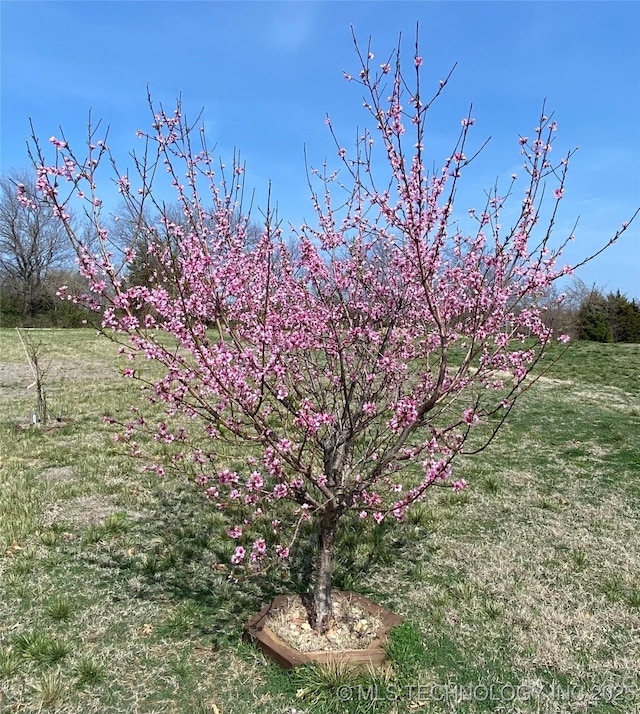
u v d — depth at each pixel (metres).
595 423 10.57
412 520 5.92
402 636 3.71
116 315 3.21
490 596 4.51
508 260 3.41
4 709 3.20
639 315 32.53
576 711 3.29
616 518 6.08
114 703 3.29
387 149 2.99
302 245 3.73
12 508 5.81
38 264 39.84
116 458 7.54
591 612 4.30
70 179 2.96
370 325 3.87
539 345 3.95
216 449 7.96
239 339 3.50
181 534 5.43
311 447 3.84
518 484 7.11
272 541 5.31
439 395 3.27
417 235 2.89
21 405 10.81
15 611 4.11
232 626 4.03
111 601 4.30
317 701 3.26
